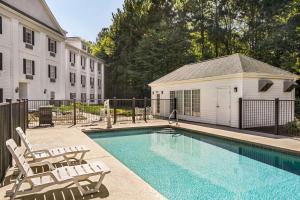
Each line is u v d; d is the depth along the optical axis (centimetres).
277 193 496
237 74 1189
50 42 2391
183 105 1644
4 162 477
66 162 594
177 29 3262
